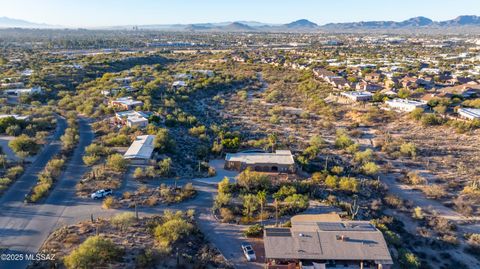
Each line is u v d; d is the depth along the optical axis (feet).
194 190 199.82
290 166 232.94
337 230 146.10
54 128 304.91
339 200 197.36
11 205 177.17
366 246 137.39
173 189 199.21
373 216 185.78
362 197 207.21
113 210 174.60
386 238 159.22
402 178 239.30
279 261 136.15
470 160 264.11
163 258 136.87
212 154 261.85
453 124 322.96
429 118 334.44
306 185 210.79
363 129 339.57
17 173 210.18
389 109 381.81
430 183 233.14
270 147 277.44
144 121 303.48
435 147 288.92
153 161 229.45
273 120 361.71
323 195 202.90
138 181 207.62
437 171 249.75
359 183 221.05
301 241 140.05
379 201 203.21
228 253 147.23
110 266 129.29
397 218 190.60
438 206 205.87
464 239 174.91
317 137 300.81
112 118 331.36
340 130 329.31
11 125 289.94
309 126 353.72
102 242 133.59
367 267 134.41
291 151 273.95
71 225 159.53
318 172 232.53
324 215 167.63
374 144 302.45
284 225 164.25
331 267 133.69
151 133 279.49
